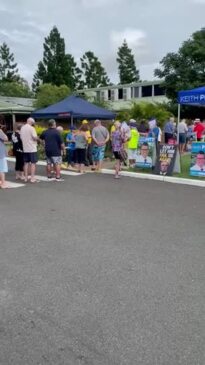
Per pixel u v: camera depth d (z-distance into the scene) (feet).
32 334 11.45
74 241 20.25
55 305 13.20
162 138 64.59
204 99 46.73
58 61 236.63
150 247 19.25
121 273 15.94
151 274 15.84
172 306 13.08
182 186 37.45
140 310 12.80
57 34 236.02
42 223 23.90
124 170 46.55
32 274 15.92
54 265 16.89
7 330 11.68
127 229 22.47
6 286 14.79
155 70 125.29
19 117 128.06
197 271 16.16
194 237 20.93
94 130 47.11
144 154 46.44
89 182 39.52
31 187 36.73
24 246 19.54
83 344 10.93
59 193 33.63
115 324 11.96
